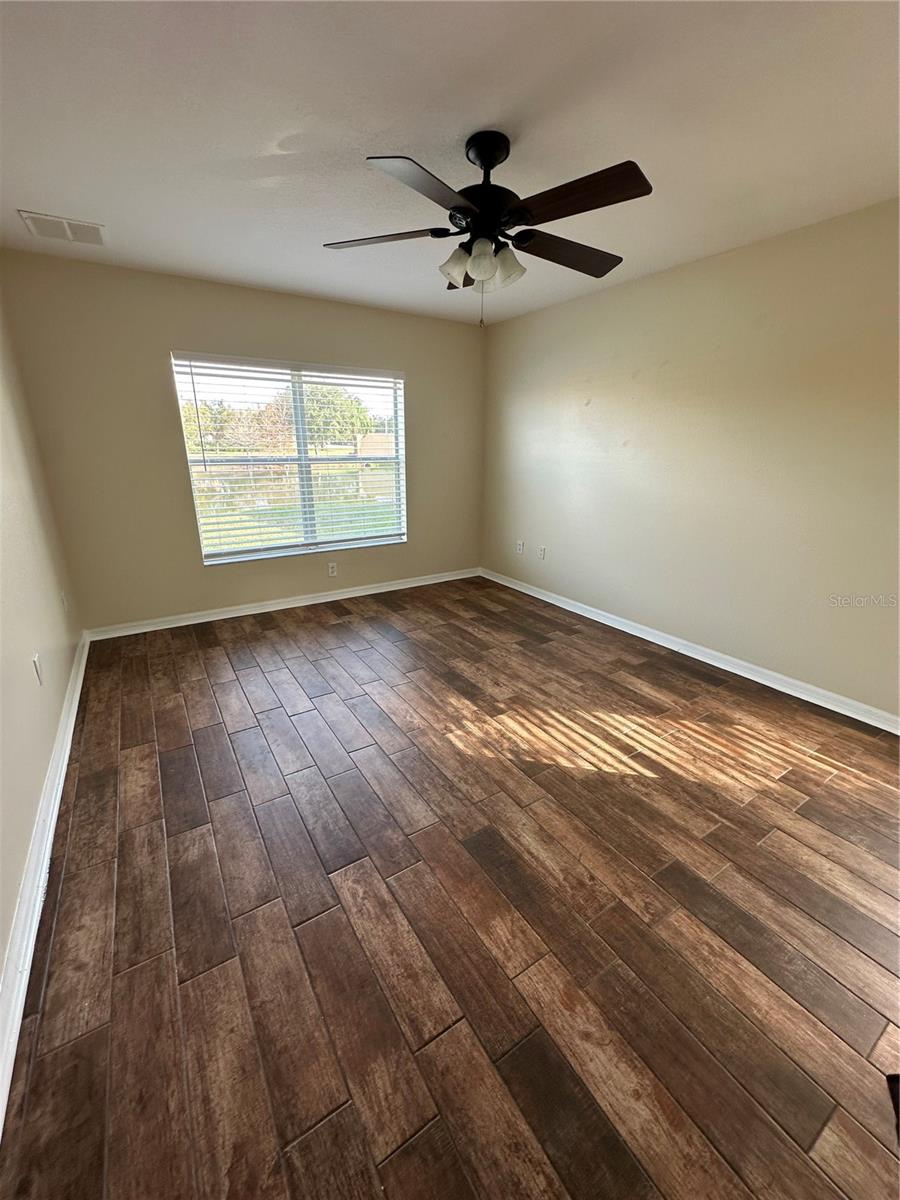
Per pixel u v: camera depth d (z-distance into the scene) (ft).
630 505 11.69
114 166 6.36
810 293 8.07
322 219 7.91
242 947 4.55
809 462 8.46
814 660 8.85
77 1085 3.55
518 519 15.19
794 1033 3.87
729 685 9.54
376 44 4.44
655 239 8.55
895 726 7.95
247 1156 3.21
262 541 13.17
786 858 5.51
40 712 6.56
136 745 7.58
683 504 10.55
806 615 8.86
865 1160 3.18
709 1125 3.34
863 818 6.10
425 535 15.78
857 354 7.69
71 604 10.41
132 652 10.84
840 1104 3.45
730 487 9.66
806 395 8.35
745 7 4.08
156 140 5.83
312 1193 3.05
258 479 12.77
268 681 9.62
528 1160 3.19
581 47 4.50
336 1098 3.49
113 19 4.12
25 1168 3.15
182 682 9.55
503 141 5.81
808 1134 3.30
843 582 8.32
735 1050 3.76
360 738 7.80
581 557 13.23
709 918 4.82
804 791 6.59
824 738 7.78
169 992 4.17
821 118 5.48
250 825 6.02
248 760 7.25
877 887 5.15
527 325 13.62
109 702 8.82
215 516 12.42
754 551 9.46
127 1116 3.40
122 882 5.23
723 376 9.45
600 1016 3.99
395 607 13.97
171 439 11.41
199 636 11.76
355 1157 3.20
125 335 10.49
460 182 6.82
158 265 10.02
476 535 16.88
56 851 5.61
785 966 4.37
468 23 4.23
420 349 14.20
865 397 7.70
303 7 4.07
